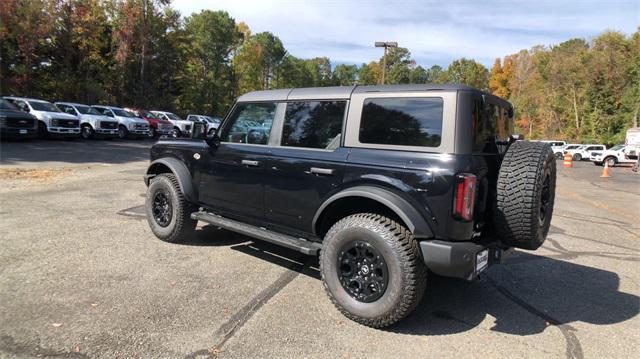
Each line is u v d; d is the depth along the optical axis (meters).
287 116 4.25
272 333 3.26
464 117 3.25
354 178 3.58
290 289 4.12
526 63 86.31
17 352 2.83
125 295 3.78
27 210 6.67
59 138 20.88
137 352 2.90
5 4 26.09
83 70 32.91
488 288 4.45
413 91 3.48
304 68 88.25
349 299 3.51
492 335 3.41
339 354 3.01
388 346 3.16
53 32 29.56
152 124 27.69
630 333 3.53
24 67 27.86
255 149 4.41
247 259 4.93
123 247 5.12
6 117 16.67
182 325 3.30
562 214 9.09
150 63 39.03
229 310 3.61
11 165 11.57
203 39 53.16
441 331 3.44
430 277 4.71
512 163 3.38
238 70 61.22
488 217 3.55
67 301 3.60
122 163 13.62
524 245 3.45
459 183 3.12
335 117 3.88
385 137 3.55
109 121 22.64
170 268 4.52
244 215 4.62
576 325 3.65
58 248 4.94
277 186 4.18
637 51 46.25
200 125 4.86
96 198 7.82
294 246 3.97
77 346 2.93
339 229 3.56
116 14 35.81
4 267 4.29
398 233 3.31
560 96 56.47
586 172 24.11
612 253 6.04
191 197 5.14
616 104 47.47
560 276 4.93
